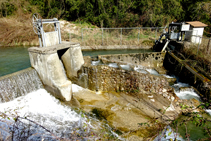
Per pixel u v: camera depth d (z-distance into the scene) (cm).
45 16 2970
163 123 777
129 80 1034
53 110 845
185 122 457
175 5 2891
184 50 1406
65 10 3016
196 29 1510
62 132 691
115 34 2655
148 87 1034
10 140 500
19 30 2262
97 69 1017
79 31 2588
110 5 2969
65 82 940
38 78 959
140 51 1955
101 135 678
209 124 783
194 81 1134
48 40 952
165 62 1573
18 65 1262
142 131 727
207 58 1174
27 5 2791
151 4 2836
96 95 1016
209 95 986
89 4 2891
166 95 1005
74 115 820
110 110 870
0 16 2605
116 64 1357
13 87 827
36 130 681
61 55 1112
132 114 841
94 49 2089
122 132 719
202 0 2656
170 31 1759
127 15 2905
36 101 873
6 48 1914
